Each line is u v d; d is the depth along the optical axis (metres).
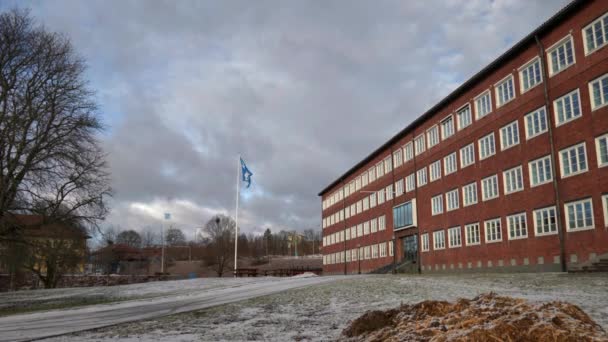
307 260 136.38
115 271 90.00
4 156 26.72
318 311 14.24
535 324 5.96
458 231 45.16
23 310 22.39
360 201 79.31
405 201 58.56
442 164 48.84
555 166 31.75
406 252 58.97
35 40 28.52
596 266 25.14
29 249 29.97
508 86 37.75
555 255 31.61
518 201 35.94
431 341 6.14
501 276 26.59
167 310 17.38
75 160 28.38
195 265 110.94
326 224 103.38
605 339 5.54
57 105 28.52
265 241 178.88
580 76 29.80
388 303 15.17
